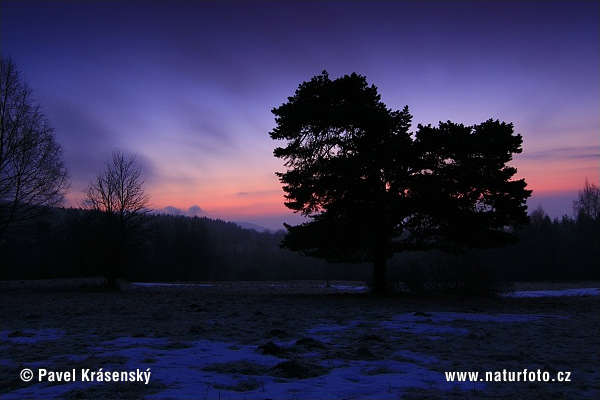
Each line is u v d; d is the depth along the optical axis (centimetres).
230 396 523
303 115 2081
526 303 1855
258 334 995
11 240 2861
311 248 2162
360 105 2083
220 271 8562
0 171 2566
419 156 2039
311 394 532
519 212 1948
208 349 813
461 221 1945
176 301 1920
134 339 931
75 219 3153
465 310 1545
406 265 2395
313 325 1153
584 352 806
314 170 2183
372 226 1955
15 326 1135
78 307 1636
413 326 1138
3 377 625
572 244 6875
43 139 2722
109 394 541
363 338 926
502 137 1942
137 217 2936
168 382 586
